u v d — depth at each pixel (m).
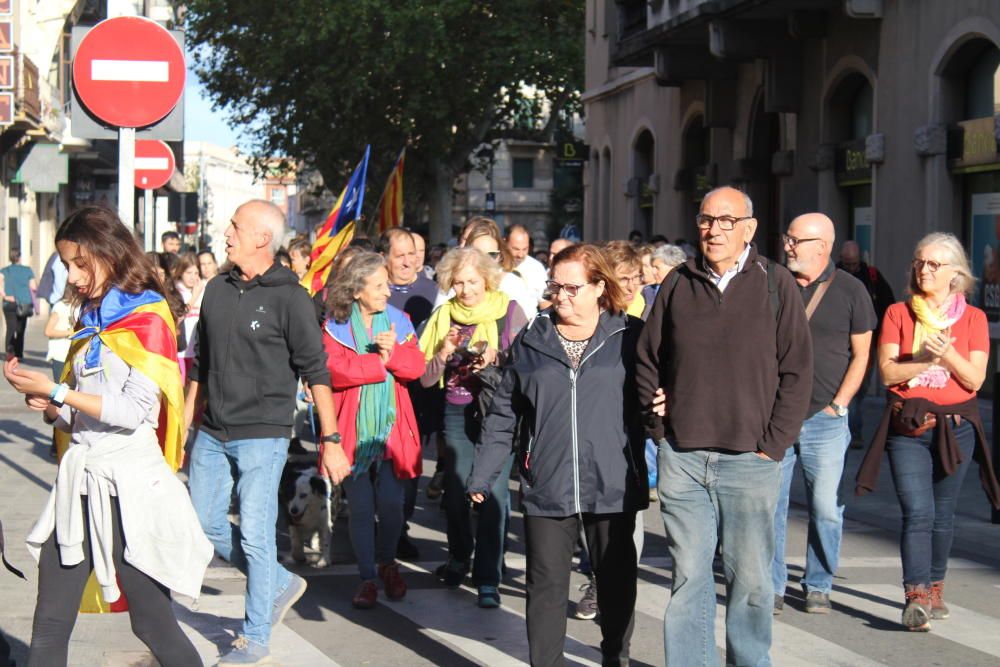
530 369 5.69
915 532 7.00
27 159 27.03
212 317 6.07
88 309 5.01
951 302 7.12
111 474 4.86
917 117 17.77
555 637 5.57
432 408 9.66
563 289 5.65
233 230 6.09
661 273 10.15
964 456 7.05
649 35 24.53
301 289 6.12
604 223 34.56
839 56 20.08
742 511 5.45
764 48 21.50
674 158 28.50
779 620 7.18
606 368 5.64
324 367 6.12
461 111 43.53
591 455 5.58
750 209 5.49
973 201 17.09
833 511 7.27
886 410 7.08
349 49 40.91
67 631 4.90
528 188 80.19
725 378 5.41
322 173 46.66
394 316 7.50
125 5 41.94
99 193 52.94
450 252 7.77
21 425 15.12
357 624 6.98
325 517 8.31
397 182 16.27
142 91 8.32
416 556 8.69
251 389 6.01
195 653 5.00
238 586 7.77
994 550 9.04
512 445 5.95
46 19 35.00
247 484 6.02
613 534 5.74
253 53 43.00
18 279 23.17
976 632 6.96
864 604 7.54
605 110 34.06
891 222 18.52
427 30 40.25
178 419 5.07
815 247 7.23
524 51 41.56
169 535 4.91
